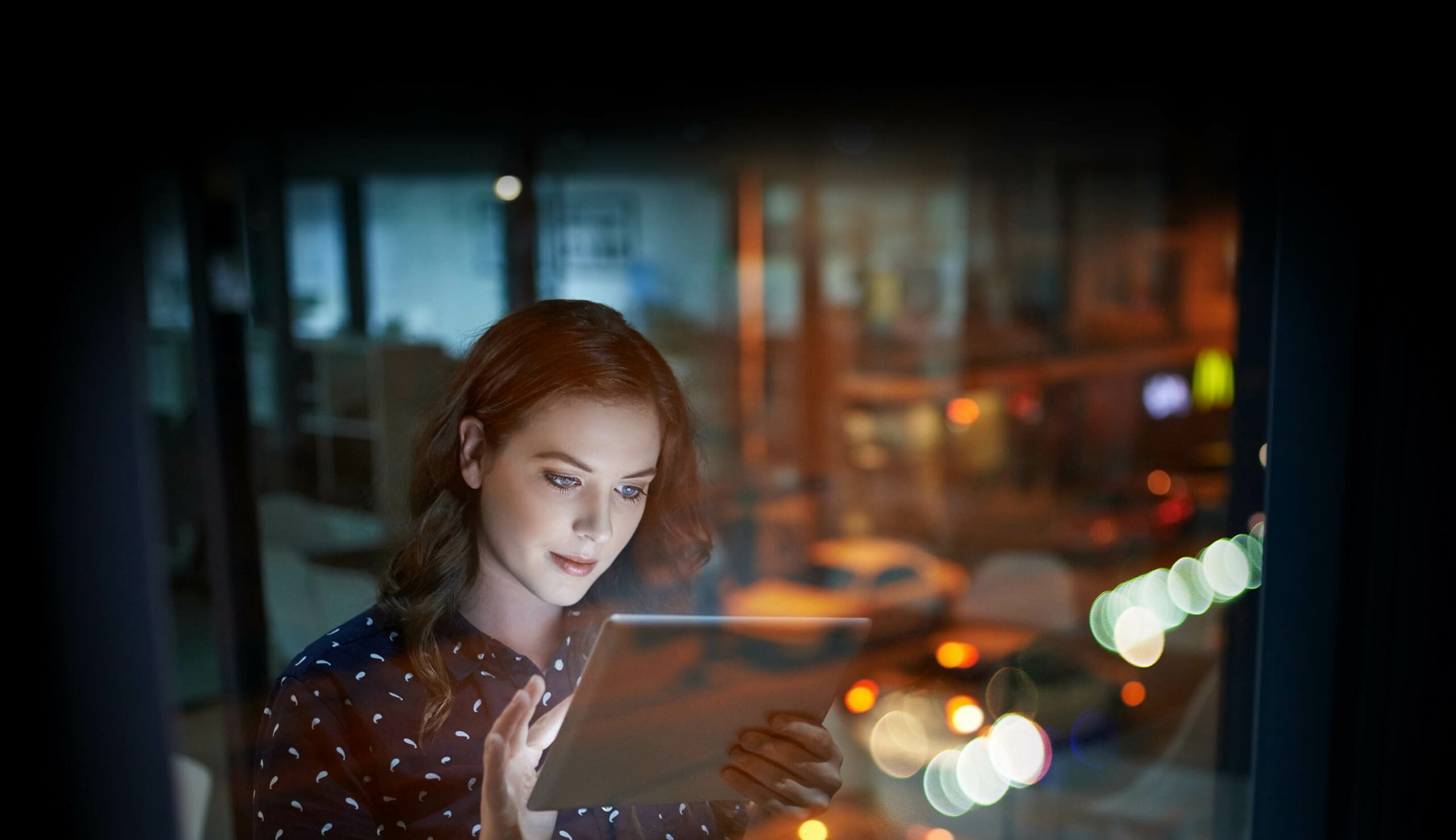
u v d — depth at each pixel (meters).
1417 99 1.09
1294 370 1.12
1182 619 4.27
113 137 0.81
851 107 6.73
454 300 4.95
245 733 2.48
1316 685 1.15
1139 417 7.67
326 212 4.70
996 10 1.42
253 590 2.75
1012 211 7.75
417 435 1.11
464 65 1.71
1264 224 1.35
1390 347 1.11
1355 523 1.13
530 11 1.69
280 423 4.22
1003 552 5.79
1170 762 2.55
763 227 7.30
